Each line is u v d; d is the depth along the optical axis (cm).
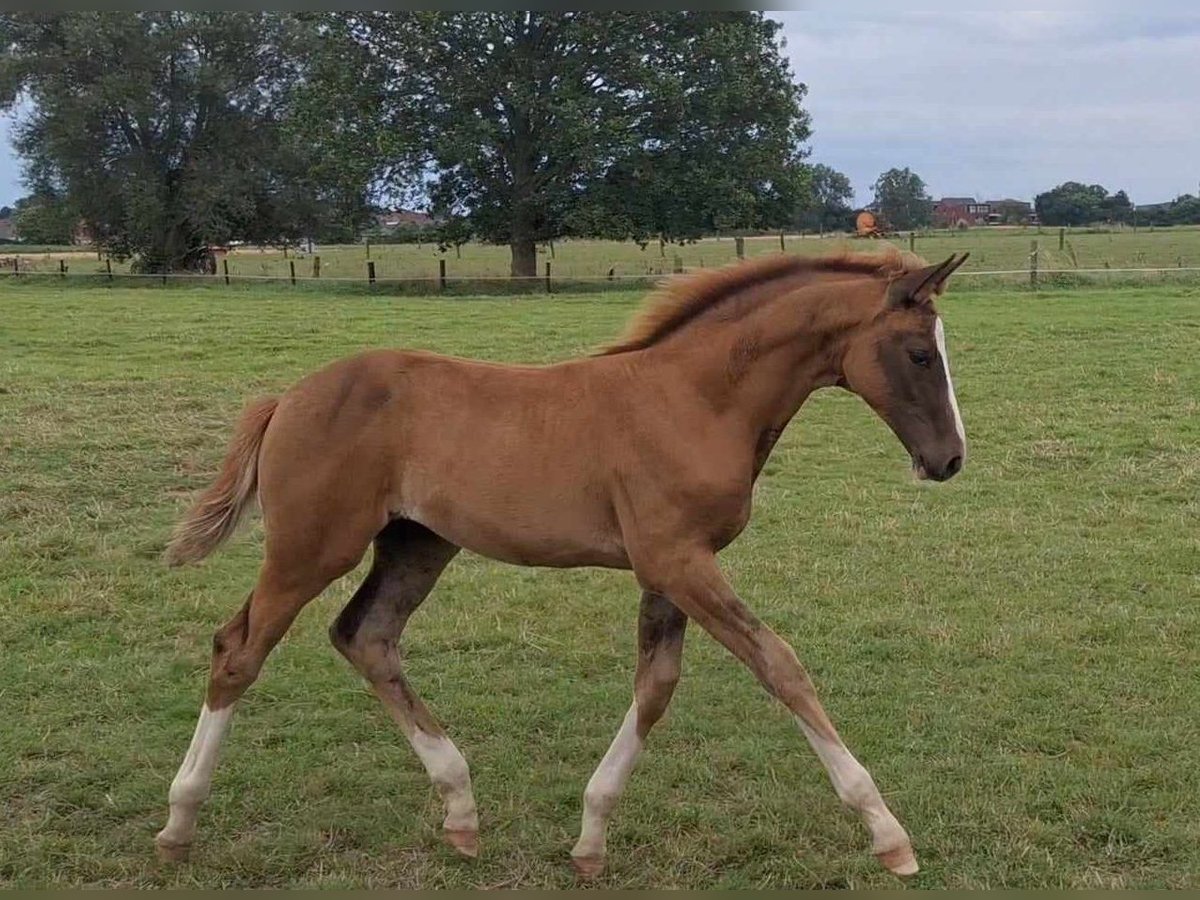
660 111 2905
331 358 1416
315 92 3022
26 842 397
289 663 557
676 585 373
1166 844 395
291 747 473
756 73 2975
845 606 646
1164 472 941
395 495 397
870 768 452
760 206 3167
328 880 380
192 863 389
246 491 408
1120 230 5116
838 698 521
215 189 3400
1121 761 455
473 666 560
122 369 1312
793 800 427
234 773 448
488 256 4384
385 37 2930
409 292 2638
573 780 449
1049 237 4381
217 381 1245
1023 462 990
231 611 629
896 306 383
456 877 385
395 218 4247
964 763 455
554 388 395
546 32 2892
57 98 3375
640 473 375
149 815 419
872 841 378
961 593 668
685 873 388
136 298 2288
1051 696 520
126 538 749
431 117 2955
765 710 511
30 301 2144
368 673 414
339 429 391
